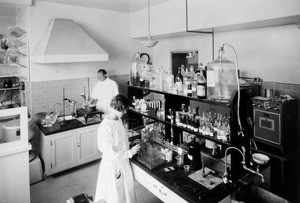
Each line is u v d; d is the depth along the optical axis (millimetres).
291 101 2605
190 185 1946
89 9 4520
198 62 4289
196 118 2467
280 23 2859
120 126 2395
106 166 2336
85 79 4613
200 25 3385
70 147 3758
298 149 2812
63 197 3123
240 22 2832
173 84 2803
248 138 2074
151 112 3178
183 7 3658
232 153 1979
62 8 4195
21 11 4277
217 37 3842
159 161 2326
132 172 2555
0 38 4488
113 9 4664
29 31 3889
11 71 4945
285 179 2689
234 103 1893
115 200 2318
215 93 2240
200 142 2754
